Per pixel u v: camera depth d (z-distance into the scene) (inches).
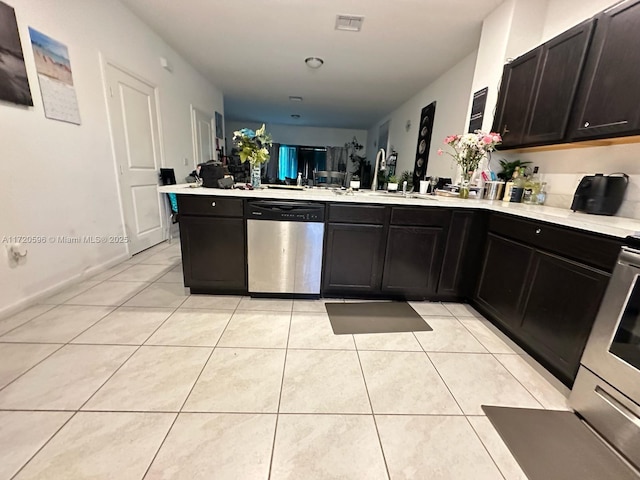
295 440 41.9
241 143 88.7
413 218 82.4
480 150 89.4
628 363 42.8
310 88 198.2
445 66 144.9
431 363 61.0
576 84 66.7
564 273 56.0
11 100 67.2
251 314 77.6
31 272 74.9
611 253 47.3
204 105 185.5
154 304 80.3
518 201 91.6
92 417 43.7
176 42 135.1
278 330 70.7
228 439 41.4
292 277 85.1
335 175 128.2
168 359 57.9
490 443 43.0
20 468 36.0
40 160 75.5
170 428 42.6
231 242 81.7
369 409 48.1
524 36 89.8
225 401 48.2
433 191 114.0
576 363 52.8
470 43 120.0
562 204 83.5
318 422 45.2
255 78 183.2
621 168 67.9
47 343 61.0
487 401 51.2
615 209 66.1
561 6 83.8
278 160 352.8
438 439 43.2
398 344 67.5
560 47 71.0
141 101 120.0
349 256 84.5
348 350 64.2
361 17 105.6
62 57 81.3
